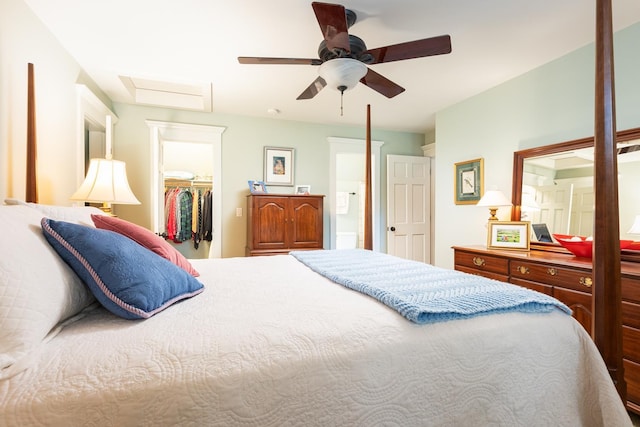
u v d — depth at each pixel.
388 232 4.43
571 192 2.36
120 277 0.90
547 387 0.95
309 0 1.76
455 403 0.85
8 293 0.68
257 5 1.80
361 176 5.95
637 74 2.00
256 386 0.69
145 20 1.94
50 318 0.75
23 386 0.60
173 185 4.74
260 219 3.43
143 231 1.32
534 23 2.00
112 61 2.47
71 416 0.58
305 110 3.68
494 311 1.00
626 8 1.85
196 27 2.03
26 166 1.71
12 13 1.64
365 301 1.10
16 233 0.82
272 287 1.33
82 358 0.68
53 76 2.09
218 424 0.65
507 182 2.88
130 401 0.61
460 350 0.88
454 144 3.47
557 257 2.14
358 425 0.75
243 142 3.88
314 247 3.60
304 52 2.35
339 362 0.77
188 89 3.38
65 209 1.31
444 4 1.81
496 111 2.98
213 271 1.71
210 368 0.69
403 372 0.81
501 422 0.88
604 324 1.02
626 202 2.02
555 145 2.44
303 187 3.90
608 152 1.03
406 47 1.71
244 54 2.37
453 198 3.49
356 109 3.65
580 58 2.31
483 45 2.26
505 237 2.60
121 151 3.40
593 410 0.97
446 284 1.28
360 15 1.90
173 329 0.83
